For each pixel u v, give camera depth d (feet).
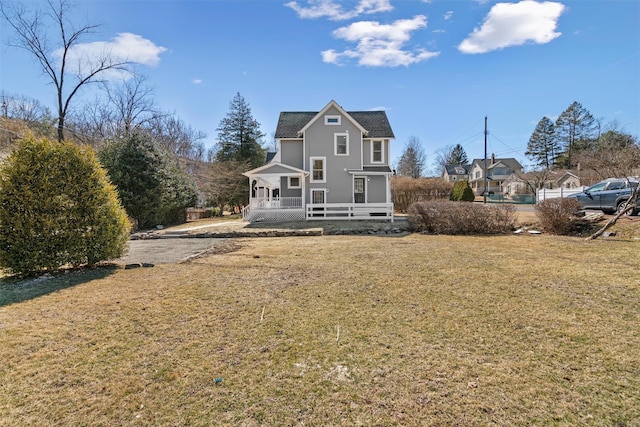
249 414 7.31
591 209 43.34
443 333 11.44
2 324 12.37
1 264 19.70
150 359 9.76
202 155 127.75
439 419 7.05
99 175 22.95
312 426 6.90
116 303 14.76
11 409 7.45
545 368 9.07
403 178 95.55
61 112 67.67
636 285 16.62
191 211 87.56
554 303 14.25
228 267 22.34
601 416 7.06
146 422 7.06
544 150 178.19
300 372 9.03
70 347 10.52
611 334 11.14
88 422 7.06
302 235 42.24
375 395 7.95
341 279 18.74
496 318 12.71
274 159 77.30
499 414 7.17
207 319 12.87
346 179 67.82
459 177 205.26
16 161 20.26
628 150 67.46
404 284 17.52
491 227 41.01
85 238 21.72
